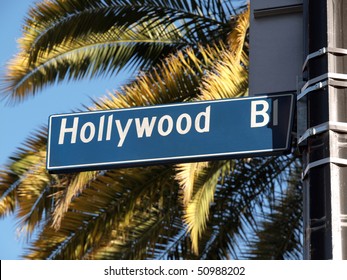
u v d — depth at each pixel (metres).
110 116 10.02
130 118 9.98
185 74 20.97
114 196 21.20
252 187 23.31
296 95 9.51
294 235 23.25
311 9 9.46
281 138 9.37
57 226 20.16
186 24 25.05
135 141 9.83
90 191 21.19
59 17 23.89
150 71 24.67
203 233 22.80
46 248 21.20
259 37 10.09
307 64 9.23
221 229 22.95
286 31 10.04
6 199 22.11
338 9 9.29
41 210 21.78
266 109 9.57
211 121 9.70
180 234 22.41
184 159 9.60
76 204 21.16
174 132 9.77
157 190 21.34
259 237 23.12
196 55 24.73
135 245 21.83
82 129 10.01
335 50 9.08
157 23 24.75
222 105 9.76
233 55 19.88
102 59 24.55
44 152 22.19
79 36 24.20
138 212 22.11
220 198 23.14
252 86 9.91
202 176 20.00
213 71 21.86
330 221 8.24
